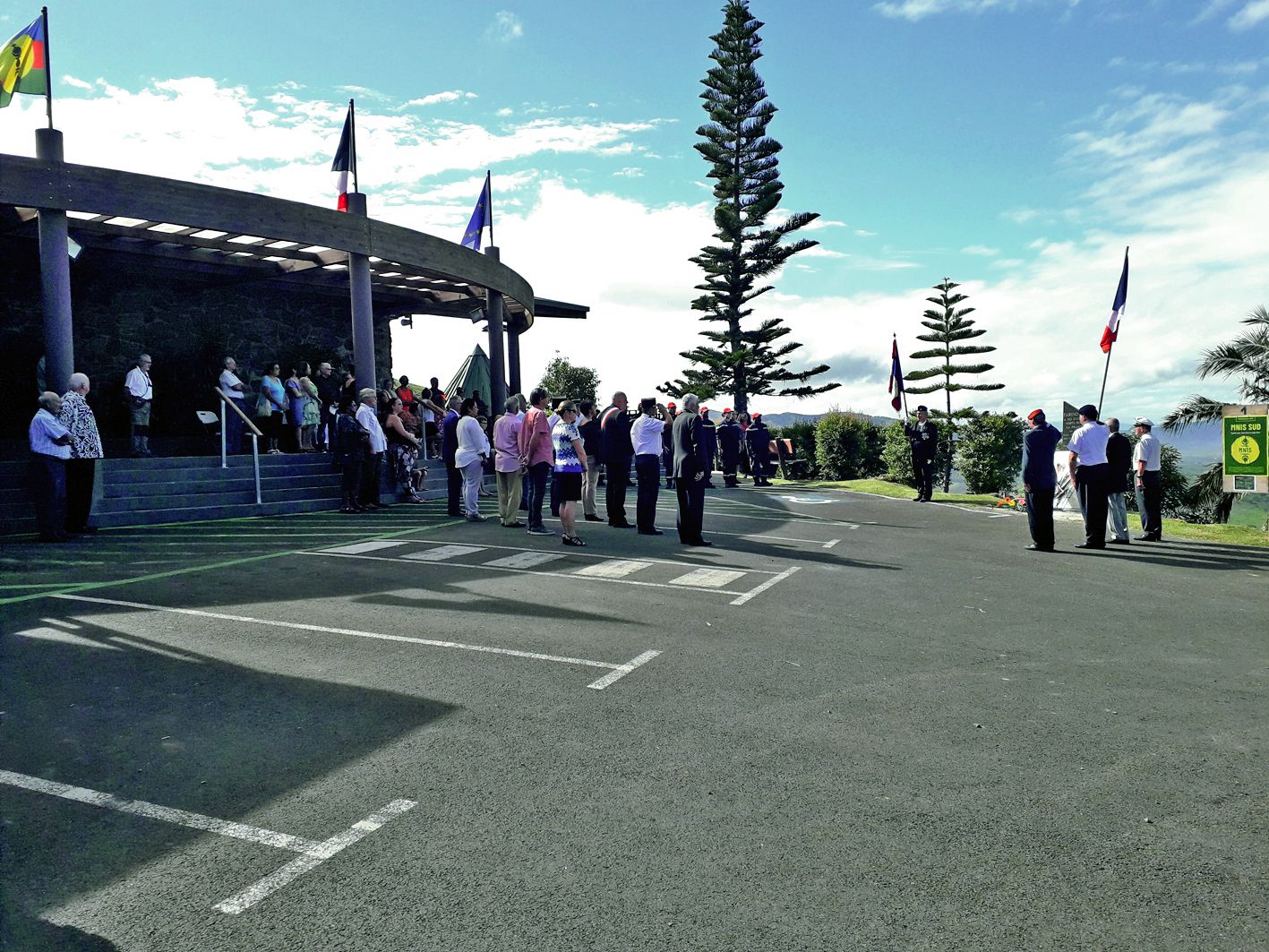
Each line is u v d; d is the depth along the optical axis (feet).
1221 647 21.43
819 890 10.18
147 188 42.91
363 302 53.11
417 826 11.78
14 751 14.24
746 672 18.85
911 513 52.85
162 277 61.00
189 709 16.26
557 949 9.02
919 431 61.05
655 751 14.40
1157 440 42.80
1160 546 40.01
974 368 145.28
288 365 68.18
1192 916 9.69
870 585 28.89
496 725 15.62
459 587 27.35
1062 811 12.26
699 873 10.55
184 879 10.44
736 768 13.73
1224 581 30.45
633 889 10.19
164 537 37.70
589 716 16.10
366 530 40.45
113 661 19.17
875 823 11.88
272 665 19.04
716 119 126.82
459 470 46.75
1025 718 16.11
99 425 58.23
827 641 21.48
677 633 22.07
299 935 9.28
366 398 48.93
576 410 37.58
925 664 19.65
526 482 50.31
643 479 40.78
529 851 11.10
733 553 35.12
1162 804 12.52
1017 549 37.96
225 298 64.80
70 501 38.58
